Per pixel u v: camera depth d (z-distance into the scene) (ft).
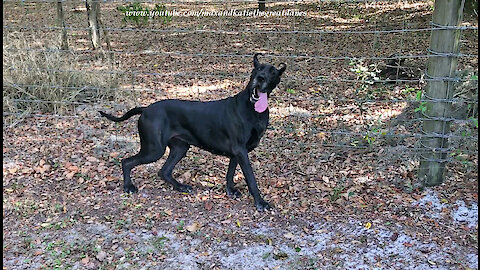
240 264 11.64
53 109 21.40
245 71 28.81
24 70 21.52
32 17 42.34
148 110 14.11
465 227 12.75
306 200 14.35
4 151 17.93
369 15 42.37
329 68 28.45
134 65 30.45
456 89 18.17
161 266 11.62
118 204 14.39
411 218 13.24
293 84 25.45
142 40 37.70
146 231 13.02
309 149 17.84
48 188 15.39
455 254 11.72
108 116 14.84
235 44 36.06
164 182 15.71
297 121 20.27
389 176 15.55
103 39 35.19
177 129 14.17
